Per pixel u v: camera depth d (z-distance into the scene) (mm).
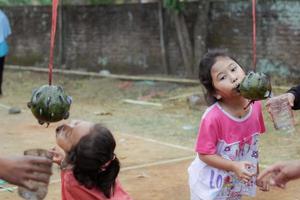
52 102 3656
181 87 14680
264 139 9625
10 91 15703
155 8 16281
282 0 13797
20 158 2818
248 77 4414
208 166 4973
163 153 8789
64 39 18812
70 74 17766
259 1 14227
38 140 9719
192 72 15375
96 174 4133
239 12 14711
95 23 17859
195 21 15391
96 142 4043
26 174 2809
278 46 13992
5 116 12055
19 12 20062
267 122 10727
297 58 13672
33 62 19844
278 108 4746
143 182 7289
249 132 5016
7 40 20469
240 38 14766
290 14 13695
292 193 6797
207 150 4836
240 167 4652
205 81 4969
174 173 7695
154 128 10711
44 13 19297
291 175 3357
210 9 15289
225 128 4883
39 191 2986
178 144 9430
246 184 5039
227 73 4820
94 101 14031
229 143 4918
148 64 16703
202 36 15164
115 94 14742
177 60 16031
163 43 16172
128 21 16984
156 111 12375
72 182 4180
